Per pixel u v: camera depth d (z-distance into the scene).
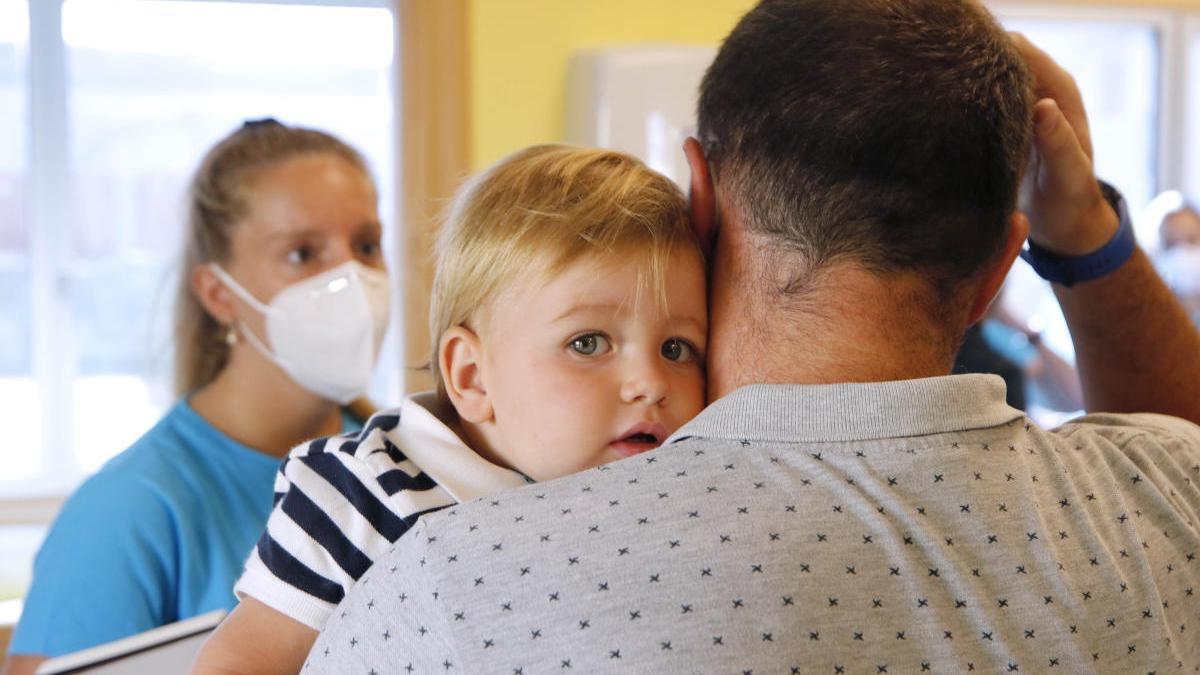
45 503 3.11
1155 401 1.19
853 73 0.81
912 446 0.77
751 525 0.72
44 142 3.09
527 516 0.75
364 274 1.72
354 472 0.94
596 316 0.94
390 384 2.88
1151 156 3.56
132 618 1.47
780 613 0.70
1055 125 1.08
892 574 0.72
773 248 0.83
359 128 3.20
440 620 0.73
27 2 3.05
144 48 3.11
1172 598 0.81
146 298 3.19
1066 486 0.80
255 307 1.69
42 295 3.13
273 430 1.69
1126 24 3.48
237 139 1.76
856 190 0.80
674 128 2.82
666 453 0.78
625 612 0.70
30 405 3.15
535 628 0.71
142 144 3.14
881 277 0.80
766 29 0.85
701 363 0.98
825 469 0.75
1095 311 1.17
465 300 1.00
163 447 1.60
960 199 0.81
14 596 2.82
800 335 0.82
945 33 0.83
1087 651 0.74
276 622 0.92
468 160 2.80
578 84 2.82
